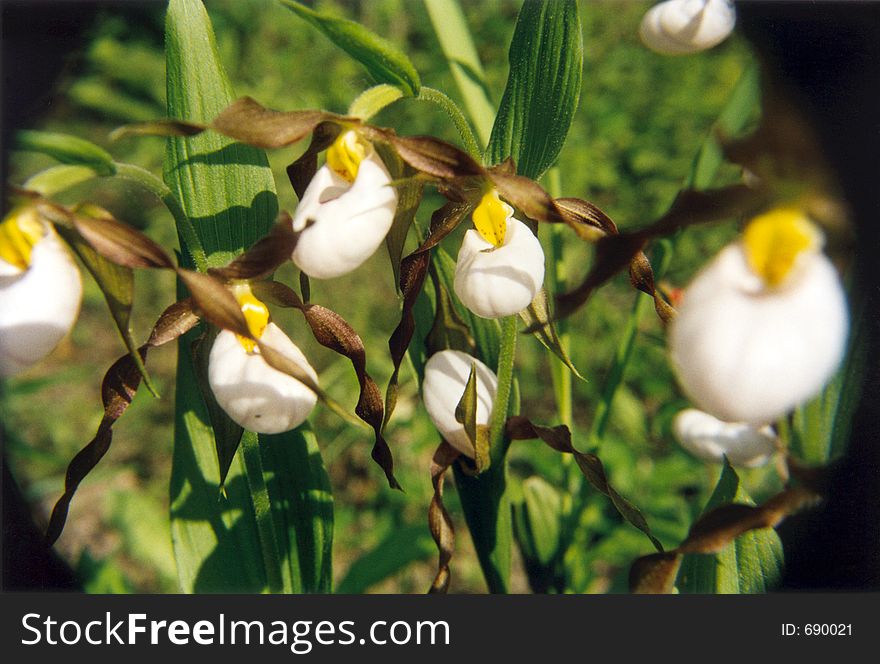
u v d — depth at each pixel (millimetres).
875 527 366
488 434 366
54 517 346
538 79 359
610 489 352
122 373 348
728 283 308
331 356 614
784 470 383
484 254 344
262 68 782
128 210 700
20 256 330
